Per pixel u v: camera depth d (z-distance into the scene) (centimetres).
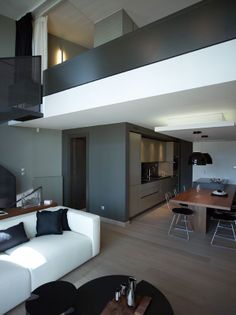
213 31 209
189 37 223
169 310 158
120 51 277
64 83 352
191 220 451
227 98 262
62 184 600
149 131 573
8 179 482
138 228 453
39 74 386
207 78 212
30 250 254
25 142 533
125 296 169
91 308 161
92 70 309
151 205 612
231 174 710
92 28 529
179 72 229
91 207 531
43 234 300
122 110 332
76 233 316
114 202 486
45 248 260
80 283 255
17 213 310
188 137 571
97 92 303
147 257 322
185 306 217
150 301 165
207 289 246
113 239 393
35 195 376
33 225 305
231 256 329
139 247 358
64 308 156
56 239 287
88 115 375
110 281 194
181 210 425
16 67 388
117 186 481
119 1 423
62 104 357
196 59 218
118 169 479
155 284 254
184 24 226
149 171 703
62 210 335
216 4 207
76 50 618
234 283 258
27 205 349
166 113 363
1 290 197
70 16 479
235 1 199
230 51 200
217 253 338
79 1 427
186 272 282
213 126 338
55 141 594
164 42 239
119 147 475
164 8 441
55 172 595
